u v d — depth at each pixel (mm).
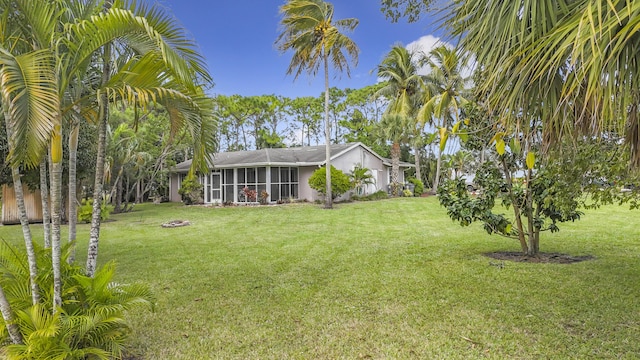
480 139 5086
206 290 4746
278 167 18547
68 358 2482
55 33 2426
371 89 33375
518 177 5945
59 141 2426
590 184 4129
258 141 34875
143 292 3061
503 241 7609
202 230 10203
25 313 2480
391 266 5723
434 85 20281
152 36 2324
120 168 15094
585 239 7531
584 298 4027
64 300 2604
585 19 1485
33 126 2018
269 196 17969
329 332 3420
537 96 2004
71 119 2791
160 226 11281
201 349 3141
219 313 3947
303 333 3416
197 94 2996
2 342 2561
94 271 2961
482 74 2090
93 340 2682
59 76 2381
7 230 10867
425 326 3475
